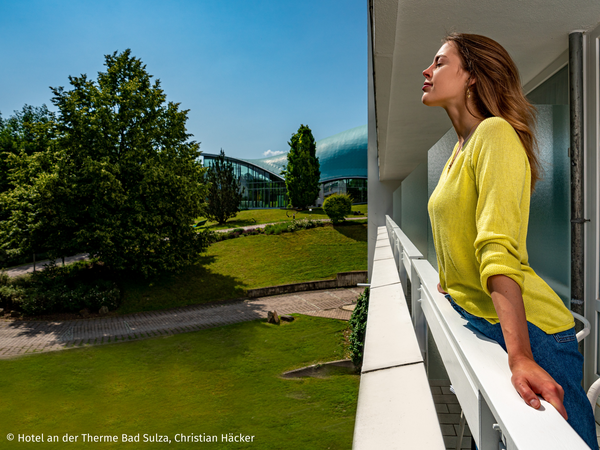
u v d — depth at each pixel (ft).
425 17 7.20
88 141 61.31
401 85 11.37
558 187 7.97
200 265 79.41
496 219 2.21
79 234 57.88
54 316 54.44
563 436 1.41
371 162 42.11
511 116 2.72
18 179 63.87
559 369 2.52
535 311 2.56
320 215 142.51
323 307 58.65
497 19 7.12
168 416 27.99
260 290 66.74
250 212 162.20
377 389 3.46
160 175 62.64
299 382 33.83
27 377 35.09
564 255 7.76
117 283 65.92
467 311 2.79
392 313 6.14
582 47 7.42
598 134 6.90
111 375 35.47
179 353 40.88
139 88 68.03
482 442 2.00
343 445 23.84
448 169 3.06
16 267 88.43
